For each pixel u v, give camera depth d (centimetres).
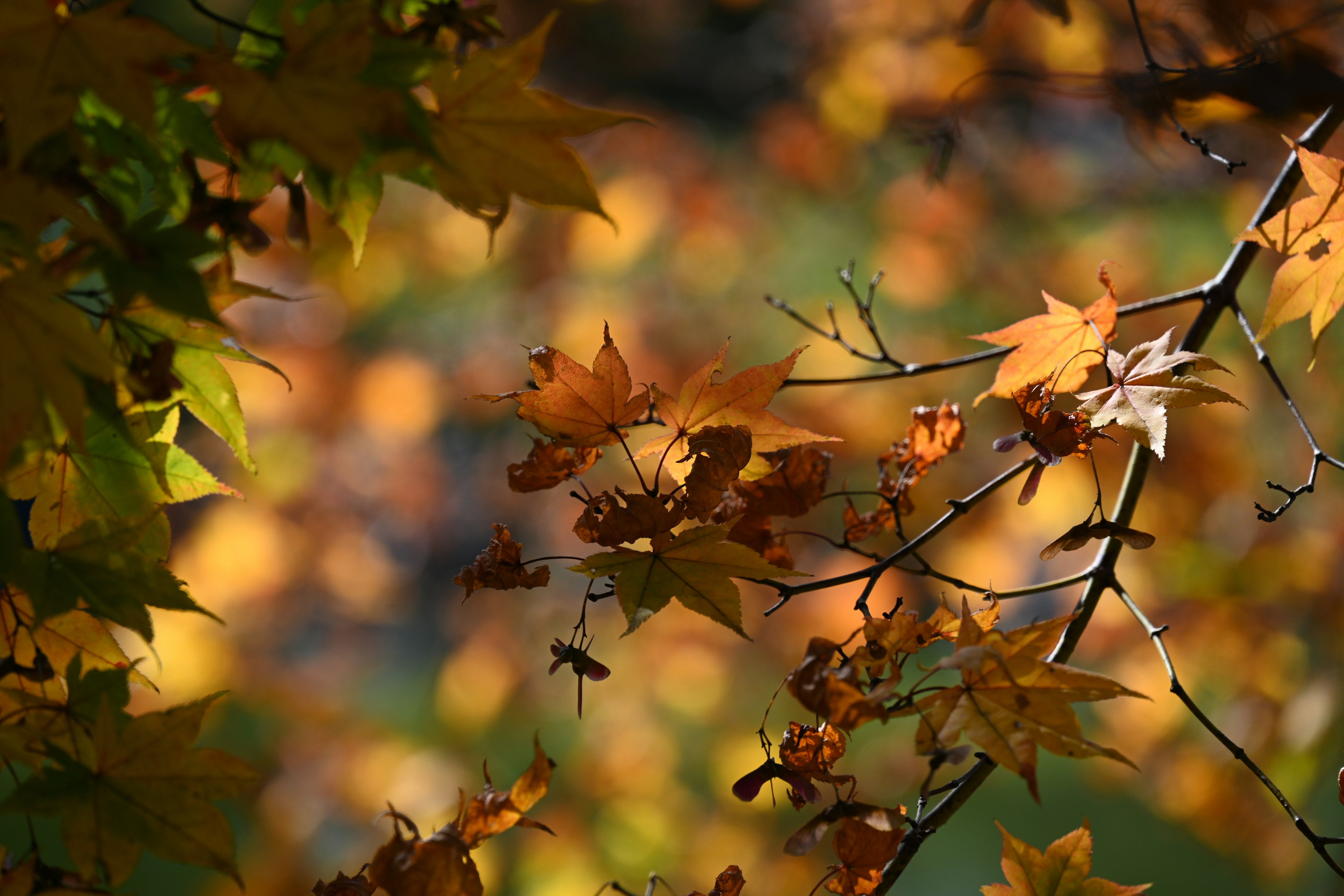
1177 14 242
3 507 98
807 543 590
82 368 91
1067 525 528
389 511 696
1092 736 503
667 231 698
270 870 557
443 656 915
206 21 650
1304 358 511
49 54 87
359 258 110
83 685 107
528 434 138
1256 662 456
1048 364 158
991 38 465
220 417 116
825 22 629
